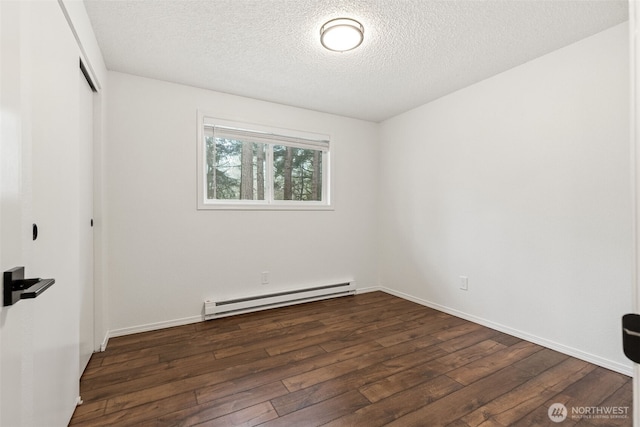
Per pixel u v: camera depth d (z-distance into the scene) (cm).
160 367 197
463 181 289
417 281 340
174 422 146
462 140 289
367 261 388
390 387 175
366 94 303
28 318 90
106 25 190
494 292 262
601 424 145
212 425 144
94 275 217
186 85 277
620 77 190
